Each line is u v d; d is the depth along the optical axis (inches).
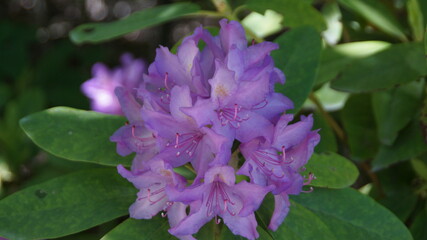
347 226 21.2
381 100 25.3
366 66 24.1
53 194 21.0
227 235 20.1
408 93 25.2
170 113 19.4
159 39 68.1
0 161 35.9
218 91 18.3
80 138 21.3
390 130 24.7
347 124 27.9
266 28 30.2
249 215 19.0
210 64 19.6
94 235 34.2
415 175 26.8
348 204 21.6
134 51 70.4
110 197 21.2
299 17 24.7
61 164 32.4
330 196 21.7
